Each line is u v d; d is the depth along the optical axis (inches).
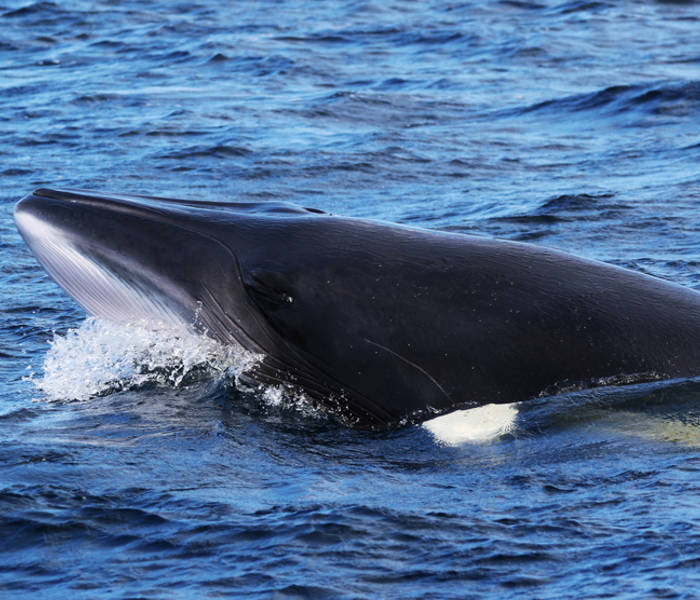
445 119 4461.1
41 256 1536.7
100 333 1595.7
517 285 1384.1
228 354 1459.2
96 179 3479.3
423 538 1025.5
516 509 1078.4
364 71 5625.0
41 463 1224.2
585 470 1165.7
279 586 944.3
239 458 1249.4
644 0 7411.4
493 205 2994.6
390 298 1369.3
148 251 1449.3
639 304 1397.6
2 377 1638.8
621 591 910.4
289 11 7426.2
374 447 1286.9
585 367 1342.3
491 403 1331.2
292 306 1389.0
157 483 1168.8
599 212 2819.9
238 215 1486.2
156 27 6924.2
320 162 3668.8
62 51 6309.1
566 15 7017.7
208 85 5275.6
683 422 1270.9
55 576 976.9
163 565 991.0
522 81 5251.0
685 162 3476.9
